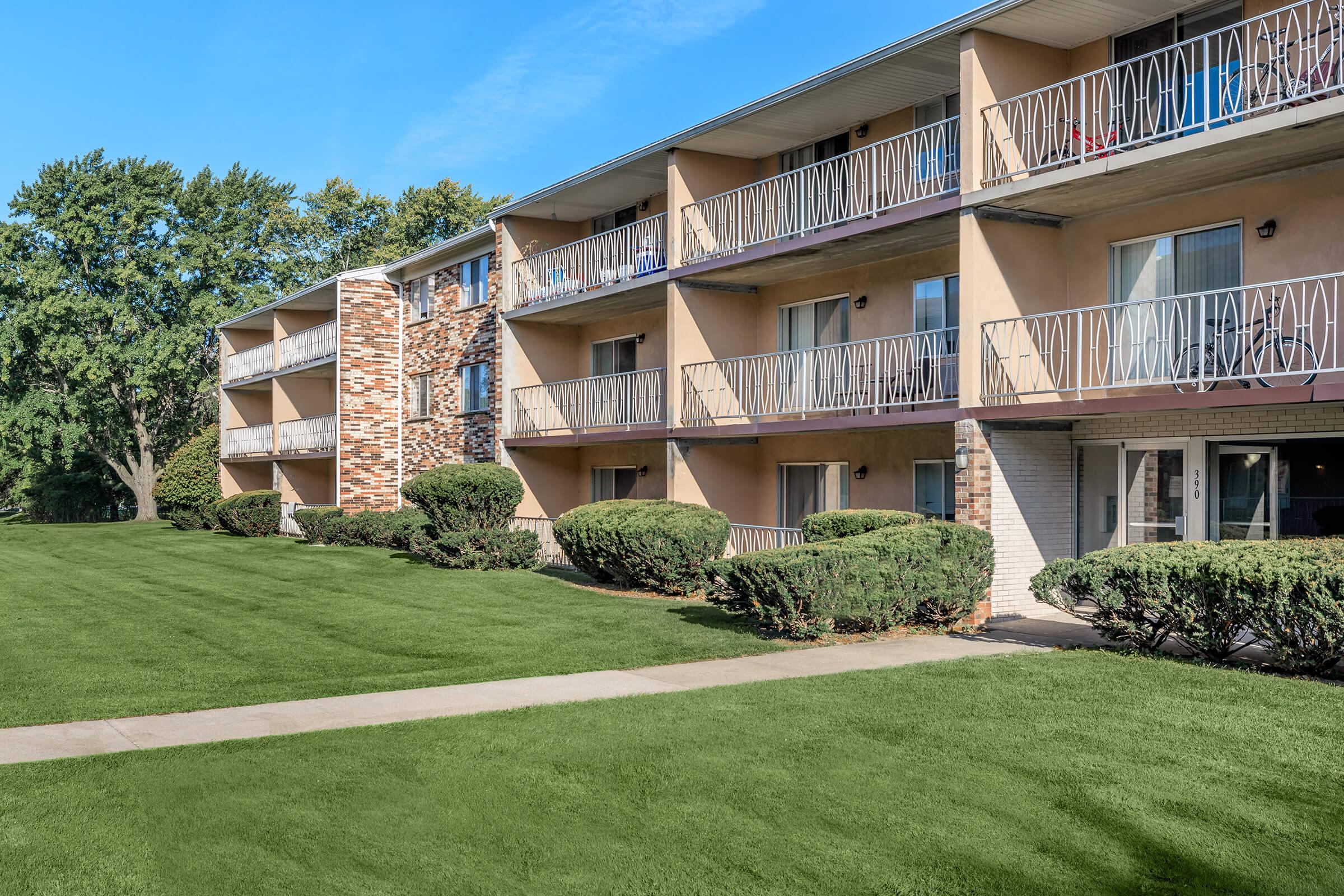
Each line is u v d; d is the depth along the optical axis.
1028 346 14.95
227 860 6.21
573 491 26.62
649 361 24.11
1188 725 8.55
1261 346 13.12
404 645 13.42
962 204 14.63
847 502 19.17
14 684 11.19
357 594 18.44
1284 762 7.61
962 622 13.87
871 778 7.43
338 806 7.06
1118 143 13.48
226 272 52.19
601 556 18.08
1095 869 6.02
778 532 19.14
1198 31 13.95
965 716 8.95
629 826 6.68
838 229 16.61
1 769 7.90
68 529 39.94
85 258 48.97
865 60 15.97
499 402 26.06
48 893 5.79
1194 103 12.87
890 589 13.08
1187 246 14.06
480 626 14.68
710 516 17.27
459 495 22.86
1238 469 13.37
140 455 51.53
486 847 6.39
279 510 34.19
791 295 20.06
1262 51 13.27
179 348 48.03
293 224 61.03
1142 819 6.66
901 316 17.95
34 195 48.66
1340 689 9.66
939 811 6.83
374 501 31.73
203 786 7.48
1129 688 9.84
